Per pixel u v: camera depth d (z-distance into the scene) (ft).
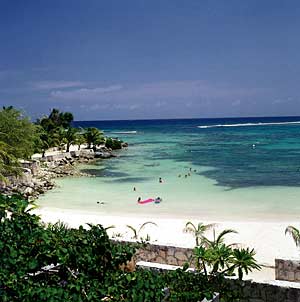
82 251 28.73
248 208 125.29
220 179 180.14
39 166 199.93
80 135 307.58
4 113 177.68
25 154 185.47
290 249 78.02
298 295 41.14
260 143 379.76
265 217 113.50
